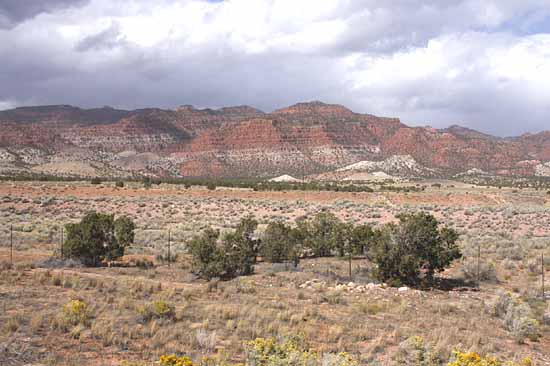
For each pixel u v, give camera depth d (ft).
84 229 116.78
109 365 47.80
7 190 324.19
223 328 62.28
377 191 403.75
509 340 68.64
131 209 273.95
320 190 397.80
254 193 366.02
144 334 57.52
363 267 116.88
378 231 132.98
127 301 69.41
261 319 66.13
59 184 383.04
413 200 358.23
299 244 139.03
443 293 97.45
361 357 53.93
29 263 108.17
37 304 67.62
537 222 231.71
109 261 120.16
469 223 232.94
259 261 129.59
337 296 85.51
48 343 52.54
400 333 64.64
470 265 113.80
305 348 56.03
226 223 219.82
